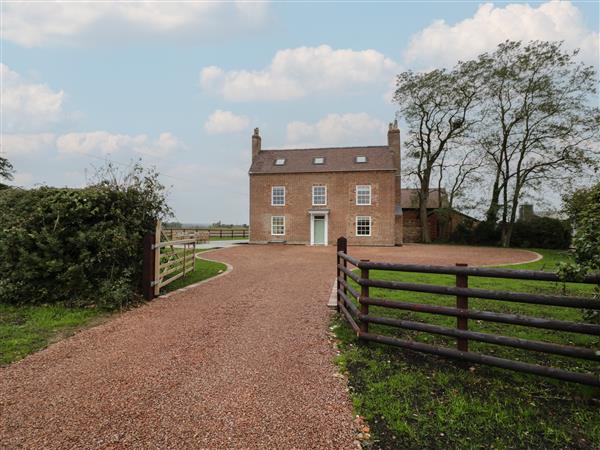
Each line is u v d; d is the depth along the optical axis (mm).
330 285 7922
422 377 3154
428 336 4223
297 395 2855
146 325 4820
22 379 3113
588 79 20672
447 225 30281
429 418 2510
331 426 2418
